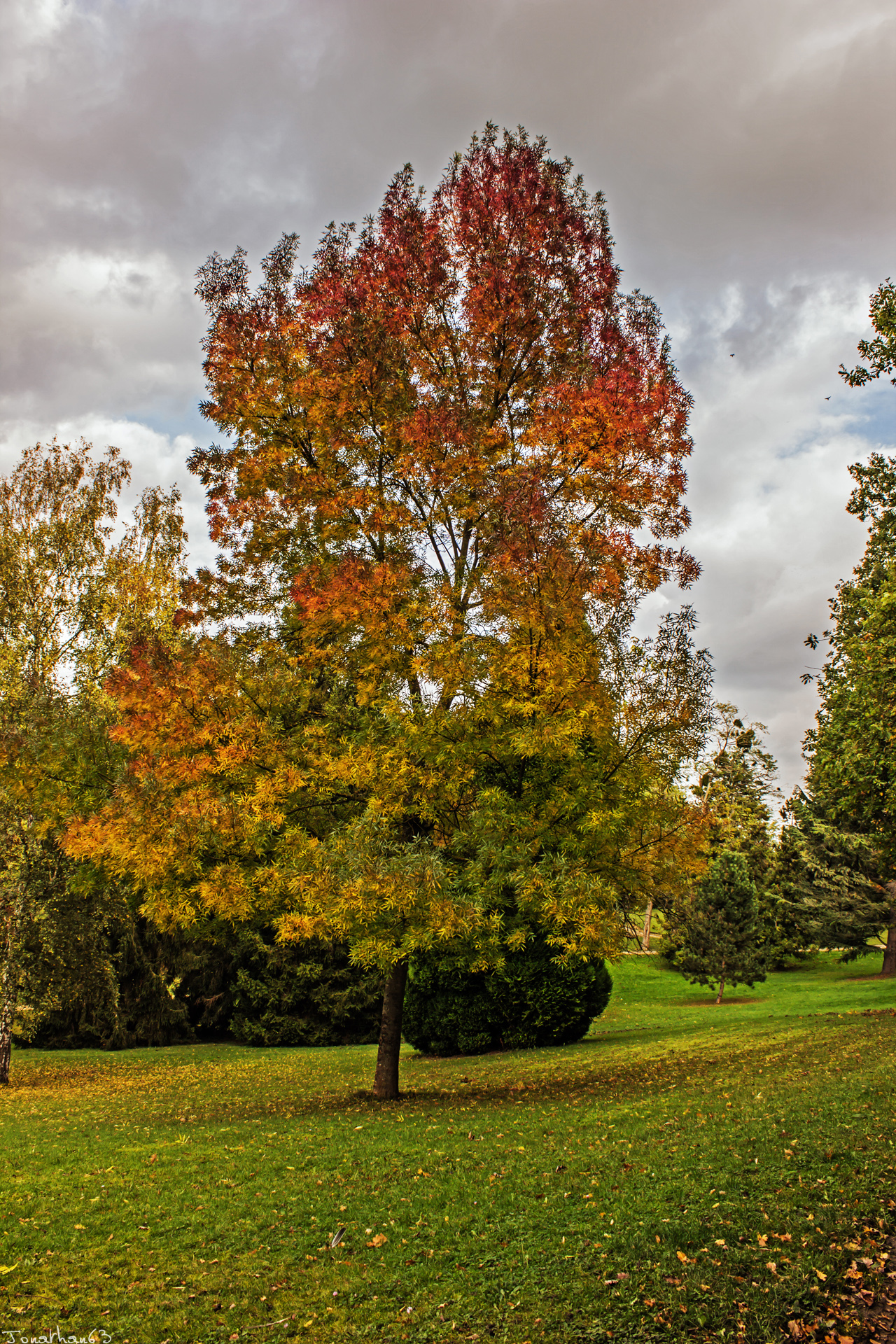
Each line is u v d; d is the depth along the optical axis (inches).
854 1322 182.9
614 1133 364.2
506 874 422.6
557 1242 238.7
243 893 435.5
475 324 506.9
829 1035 639.8
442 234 531.8
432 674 444.1
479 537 508.1
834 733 733.3
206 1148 392.2
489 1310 202.5
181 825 433.1
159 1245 259.8
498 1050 816.9
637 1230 239.0
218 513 533.6
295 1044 1058.1
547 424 474.0
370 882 391.5
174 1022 1106.1
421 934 404.2
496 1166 323.0
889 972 1259.2
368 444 506.0
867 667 671.1
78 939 793.6
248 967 1093.8
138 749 492.4
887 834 764.0
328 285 510.0
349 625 467.8
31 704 709.3
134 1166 360.2
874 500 679.1
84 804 533.6
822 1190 258.4
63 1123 503.2
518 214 513.0
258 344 516.4
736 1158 298.5
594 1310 197.8
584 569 435.2
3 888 753.0
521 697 442.0
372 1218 273.0
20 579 804.0
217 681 458.6
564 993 804.0
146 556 895.1
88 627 823.7
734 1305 193.3
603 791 450.0
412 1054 848.9
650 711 447.8
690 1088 471.2
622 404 458.6
